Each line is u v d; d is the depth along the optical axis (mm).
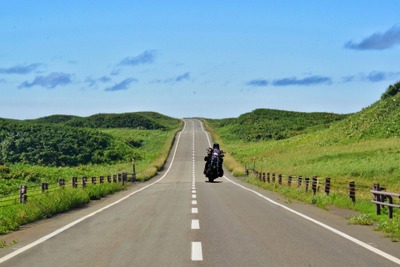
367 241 11438
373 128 94688
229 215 17500
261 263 8852
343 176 48500
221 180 52438
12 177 60219
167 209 20188
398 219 13852
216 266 8602
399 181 41000
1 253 10281
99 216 17797
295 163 71938
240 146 121062
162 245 10953
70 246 11062
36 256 9852
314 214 17812
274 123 176750
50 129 116188
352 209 19531
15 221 15688
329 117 197500
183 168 74188
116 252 10133
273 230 13414
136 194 31609
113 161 101625
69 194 22938
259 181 44031
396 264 8742
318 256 9539
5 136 106562
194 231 13273
